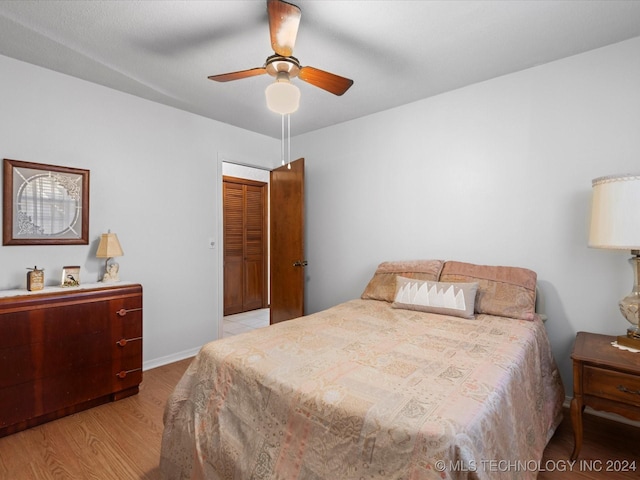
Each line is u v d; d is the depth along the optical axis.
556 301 2.35
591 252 2.22
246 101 3.02
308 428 1.15
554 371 2.07
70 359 2.21
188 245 3.33
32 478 1.65
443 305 2.24
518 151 2.49
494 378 1.28
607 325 2.17
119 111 2.82
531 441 1.44
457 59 2.29
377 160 3.29
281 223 3.94
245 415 1.34
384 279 2.85
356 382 1.25
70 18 1.84
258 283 5.52
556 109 2.33
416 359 1.46
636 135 2.06
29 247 2.38
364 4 1.71
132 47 2.14
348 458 1.04
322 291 3.81
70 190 2.54
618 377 1.59
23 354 2.02
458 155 2.77
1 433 1.98
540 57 2.27
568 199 2.29
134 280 2.94
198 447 1.41
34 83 2.38
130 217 2.91
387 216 3.23
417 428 0.96
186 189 3.30
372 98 2.94
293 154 4.07
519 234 2.49
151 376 2.88
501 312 2.17
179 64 2.36
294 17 1.52
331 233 3.70
